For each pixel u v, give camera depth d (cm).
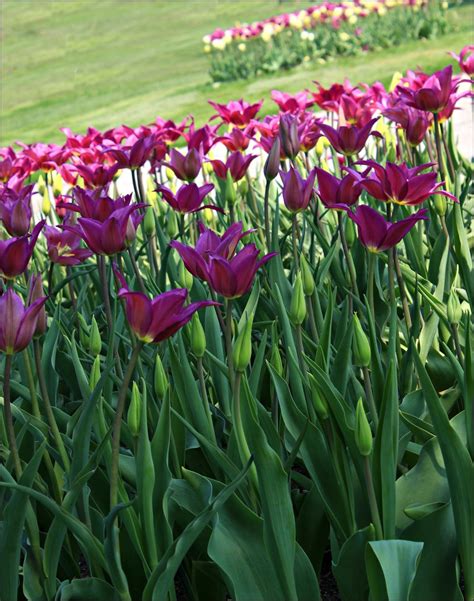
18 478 178
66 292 374
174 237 317
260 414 202
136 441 186
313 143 391
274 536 182
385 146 447
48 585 192
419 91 338
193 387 215
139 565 202
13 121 1994
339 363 217
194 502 200
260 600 186
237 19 3067
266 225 285
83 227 204
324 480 202
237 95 1659
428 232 357
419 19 1862
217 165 334
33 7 3950
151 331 161
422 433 219
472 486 184
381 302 290
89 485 217
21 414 206
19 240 178
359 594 199
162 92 1947
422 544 178
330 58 1819
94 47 2989
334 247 265
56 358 268
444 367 255
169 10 3494
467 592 194
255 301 219
